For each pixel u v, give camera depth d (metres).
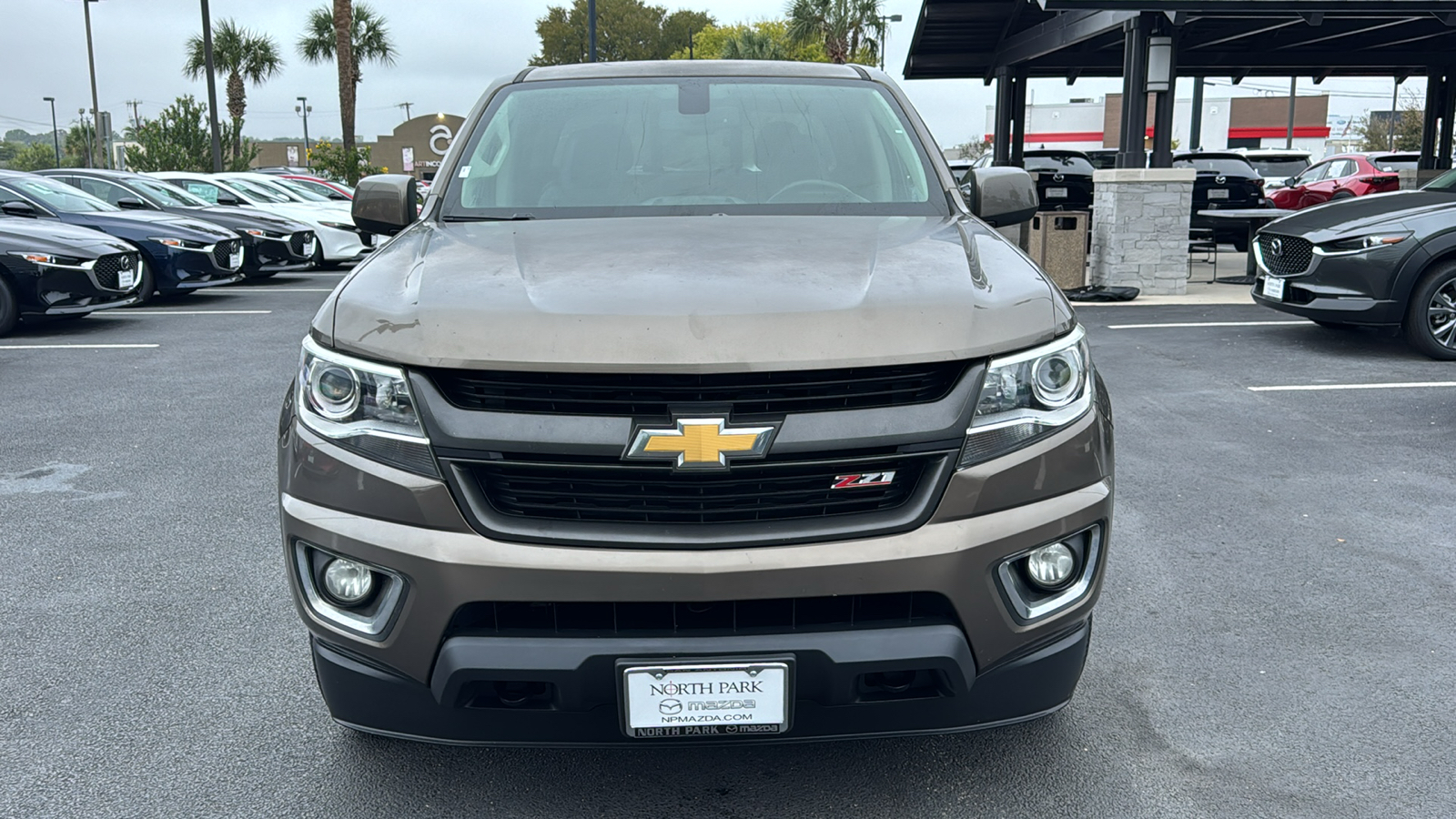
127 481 5.43
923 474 2.23
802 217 3.13
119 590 4.01
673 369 2.13
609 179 3.38
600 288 2.36
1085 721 3.04
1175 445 5.95
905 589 2.18
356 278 2.60
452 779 2.75
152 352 9.32
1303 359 8.35
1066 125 50.69
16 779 2.75
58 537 4.59
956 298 2.35
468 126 3.68
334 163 31.72
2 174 12.70
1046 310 2.41
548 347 2.17
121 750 2.89
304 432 2.35
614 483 2.19
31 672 3.35
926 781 2.73
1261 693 3.19
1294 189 20.64
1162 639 3.57
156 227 12.26
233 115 49.66
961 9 15.04
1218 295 12.38
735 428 2.14
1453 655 3.43
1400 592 3.93
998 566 2.26
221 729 3.00
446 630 2.21
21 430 6.50
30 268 10.14
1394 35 15.84
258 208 16.67
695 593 2.14
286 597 3.94
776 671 2.17
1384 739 2.93
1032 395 2.31
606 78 3.84
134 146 32.84
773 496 2.19
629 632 2.20
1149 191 12.15
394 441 2.23
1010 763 2.82
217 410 7.04
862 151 3.49
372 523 2.24
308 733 2.97
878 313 2.26
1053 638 2.39
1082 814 2.59
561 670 2.16
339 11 36.72
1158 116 12.17
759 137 3.52
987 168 3.48
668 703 2.19
